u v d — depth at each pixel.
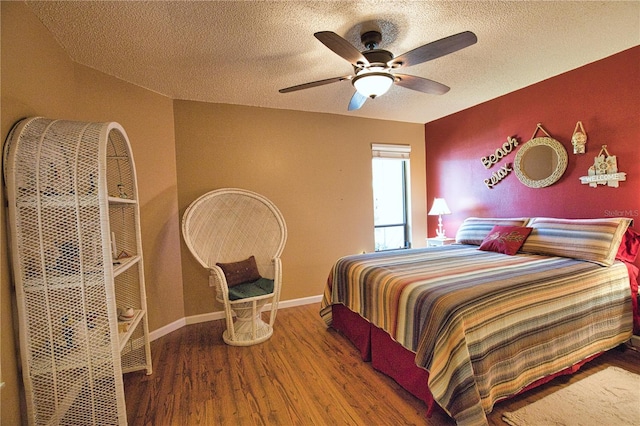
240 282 3.02
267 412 1.86
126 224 2.35
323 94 3.29
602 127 2.70
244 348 2.71
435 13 1.93
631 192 2.56
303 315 3.48
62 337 1.51
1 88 1.43
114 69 2.55
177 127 3.28
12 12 1.54
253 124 3.61
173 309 3.20
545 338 1.89
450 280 2.02
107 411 1.57
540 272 2.12
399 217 4.68
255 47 2.27
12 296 1.44
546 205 3.17
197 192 3.37
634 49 2.48
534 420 1.70
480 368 1.61
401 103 3.71
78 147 1.54
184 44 2.20
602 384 2.00
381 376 2.23
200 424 1.78
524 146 3.30
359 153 4.20
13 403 1.41
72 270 1.52
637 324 2.34
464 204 4.09
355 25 2.03
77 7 1.74
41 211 1.48
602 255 2.34
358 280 2.53
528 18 2.02
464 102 3.76
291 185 3.80
